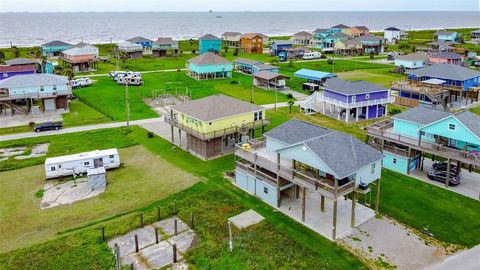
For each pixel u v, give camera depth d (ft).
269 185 133.59
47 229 119.85
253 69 346.33
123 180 154.10
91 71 402.52
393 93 299.17
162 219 125.39
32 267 101.45
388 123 180.04
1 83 244.63
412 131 161.38
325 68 425.69
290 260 103.96
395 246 110.63
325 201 136.36
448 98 266.77
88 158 158.81
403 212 128.88
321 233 117.08
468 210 129.49
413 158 158.10
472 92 273.54
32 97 244.22
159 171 162.30
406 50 562.66
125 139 200.44
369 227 120.26
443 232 117.39
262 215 127.34
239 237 114.21
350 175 113.91
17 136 205.05
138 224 121.39
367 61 484.33
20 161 171.63
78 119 236.02
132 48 501.97
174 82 347.97
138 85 331.16
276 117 239.71
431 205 133.08
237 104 186.39
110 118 237.25
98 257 105.40
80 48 412.57
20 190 145.48
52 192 144.15
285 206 133.28
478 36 646.33
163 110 256.73
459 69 269.64
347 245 111.04
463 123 140.15
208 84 341.82
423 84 267.80
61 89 256.32
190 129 179.32
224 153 181.78
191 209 130.52
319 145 118.32
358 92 229.86
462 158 140.05
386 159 164.55
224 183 151.23
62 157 160.04
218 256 105.81
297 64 455.63
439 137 152.25
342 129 216.74
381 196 139.74
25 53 503.20
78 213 128.98
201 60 366.63
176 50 530.27
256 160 138.51
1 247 110.83
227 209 130.82
